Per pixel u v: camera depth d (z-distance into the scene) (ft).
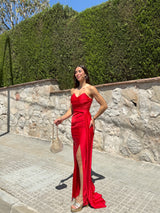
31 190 9.60
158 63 12.52
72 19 17.99
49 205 8.24
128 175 11.12
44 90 20.40
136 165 12.62
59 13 18.99
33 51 21.71
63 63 18.92
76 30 17.44
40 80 20.45
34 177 11.12
